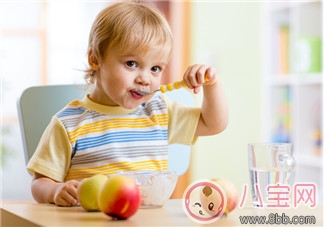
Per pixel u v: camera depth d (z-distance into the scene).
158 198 1.35
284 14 4.25
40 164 1.62
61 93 1.94
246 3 4.52
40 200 1.55
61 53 5.78
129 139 1.71
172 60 5.25
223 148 4.78
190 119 1.81
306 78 3.95
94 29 1.70
